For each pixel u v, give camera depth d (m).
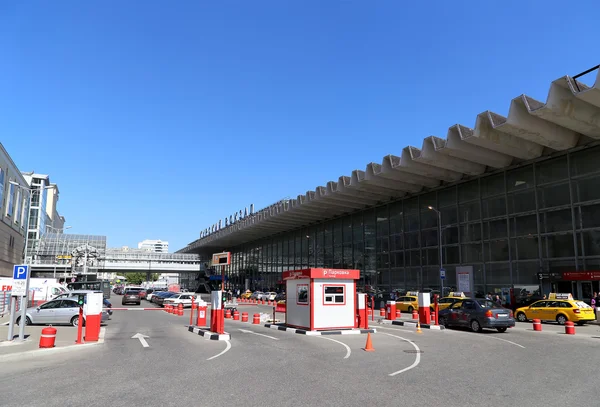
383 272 46.00
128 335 18.78
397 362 11.45
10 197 63.19
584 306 24.27
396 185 40.66
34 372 10.16
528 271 32.06
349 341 16.48
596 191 28.50
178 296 46.12
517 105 26.12
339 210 51.22
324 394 7.77
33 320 22.12
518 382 8.88
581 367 10.73
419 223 42.03
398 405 7.04
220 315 18.30
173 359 11.95
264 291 68.81
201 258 108.00
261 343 15.79
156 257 106.19
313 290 20.05
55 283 42.56
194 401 7.27
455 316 21.47
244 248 82.75
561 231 30.22
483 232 35.69
